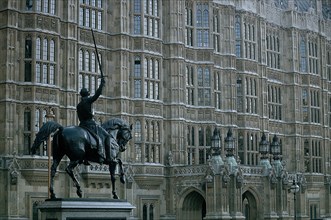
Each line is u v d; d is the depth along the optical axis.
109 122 28.88
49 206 25.30
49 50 53.97
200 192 60.19
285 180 65.75
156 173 61.28
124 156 59.38
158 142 62.19
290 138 78.50
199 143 66.06
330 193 81.06
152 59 62.66
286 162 78.00
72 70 55.81
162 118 62.81
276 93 77.94
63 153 26.95
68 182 54.41
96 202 25.94
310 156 79.44
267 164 65.06
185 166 61.47
